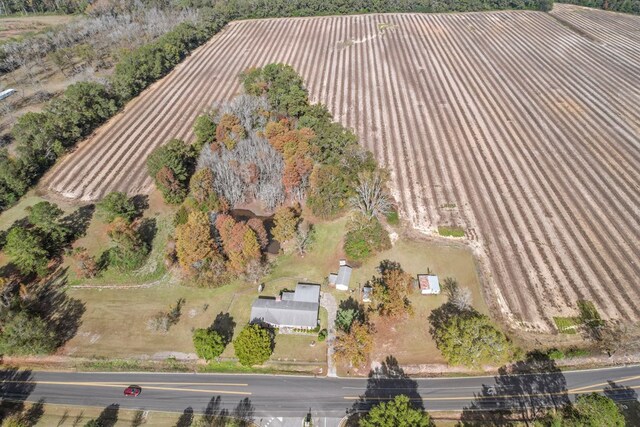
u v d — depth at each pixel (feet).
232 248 195.52
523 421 151.84
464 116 334.03
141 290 201.26
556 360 170.30
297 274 207.62
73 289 202.18
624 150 291.58
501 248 218.38
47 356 175.94
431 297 194.70
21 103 347.36
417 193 255.70
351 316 175.52
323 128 267.18
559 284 199.31
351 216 236.84
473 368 164.45
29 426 153.89
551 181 263.29
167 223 237.66
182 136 312.71
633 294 194.08
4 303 184.14
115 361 173.58
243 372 169.89
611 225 230.68
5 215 242.58
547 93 365.40
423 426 130.21
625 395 159.53
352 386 163.94
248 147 262.26
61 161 287.07
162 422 154.40
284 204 248.93
